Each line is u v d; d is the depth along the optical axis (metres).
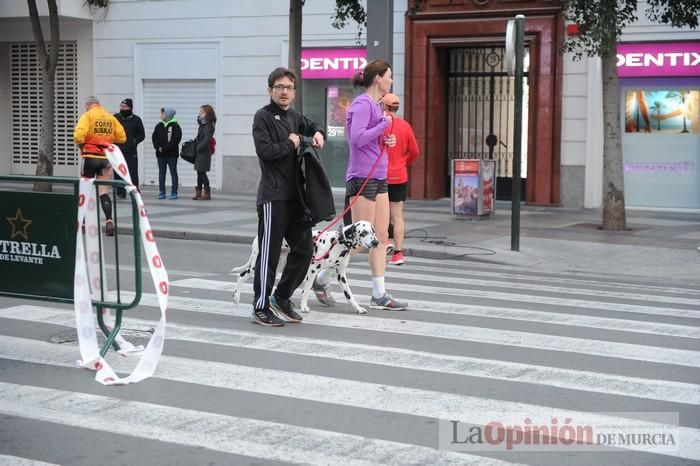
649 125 20.19
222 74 24.30
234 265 12.42
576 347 7.57
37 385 6.30
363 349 7.38
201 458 4.91
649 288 11.35
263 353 7.21
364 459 4.89
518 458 4.91
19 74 27.33
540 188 20.83
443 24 21.36
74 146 26.70
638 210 20.38
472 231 16.23
